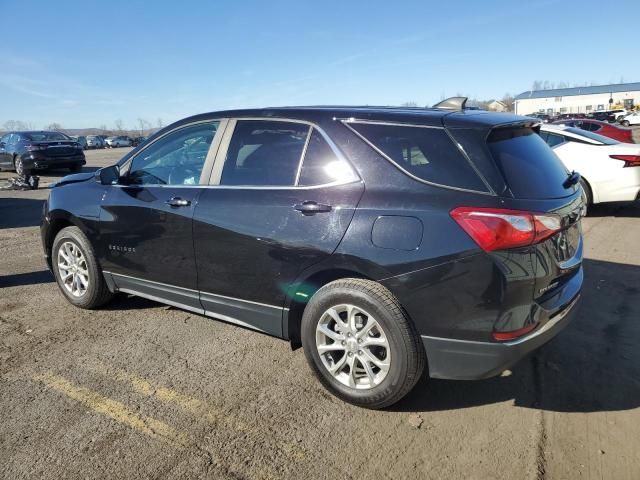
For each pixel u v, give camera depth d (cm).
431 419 289
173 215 366
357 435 276
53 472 249
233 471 249
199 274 360
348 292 286
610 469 245
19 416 295
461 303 260
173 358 365
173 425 286
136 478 245
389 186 283
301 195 310
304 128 324
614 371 337
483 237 253
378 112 307
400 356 275
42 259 642
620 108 8319
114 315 446
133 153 420
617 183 812
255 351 375
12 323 430
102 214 416
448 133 279
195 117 386
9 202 1154
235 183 345
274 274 319
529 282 258
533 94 10838
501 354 259
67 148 1698
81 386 327
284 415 295
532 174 283
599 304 448
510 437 271
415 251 267
